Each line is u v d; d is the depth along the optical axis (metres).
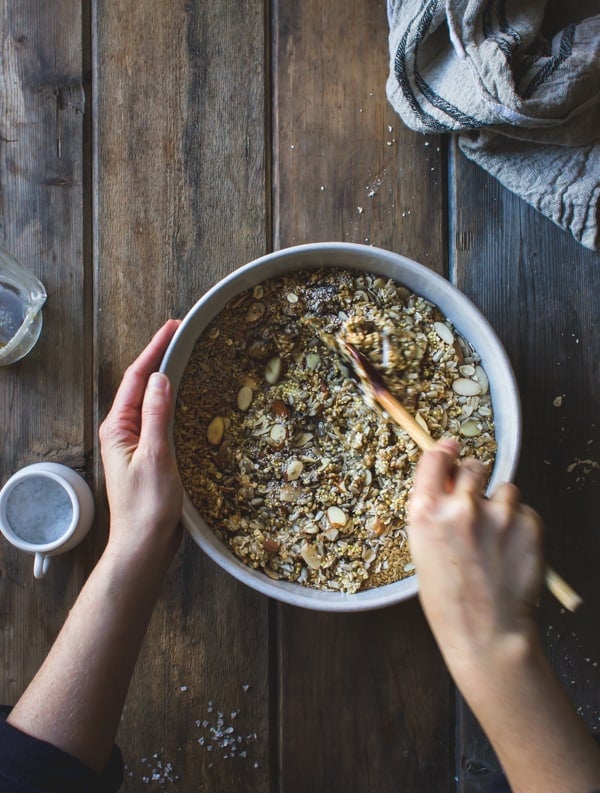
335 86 0.80
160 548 0.68
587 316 0.80
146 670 0.79
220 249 0.80
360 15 0.80
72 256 0.80
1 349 0.76
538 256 0.80
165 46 0.80
